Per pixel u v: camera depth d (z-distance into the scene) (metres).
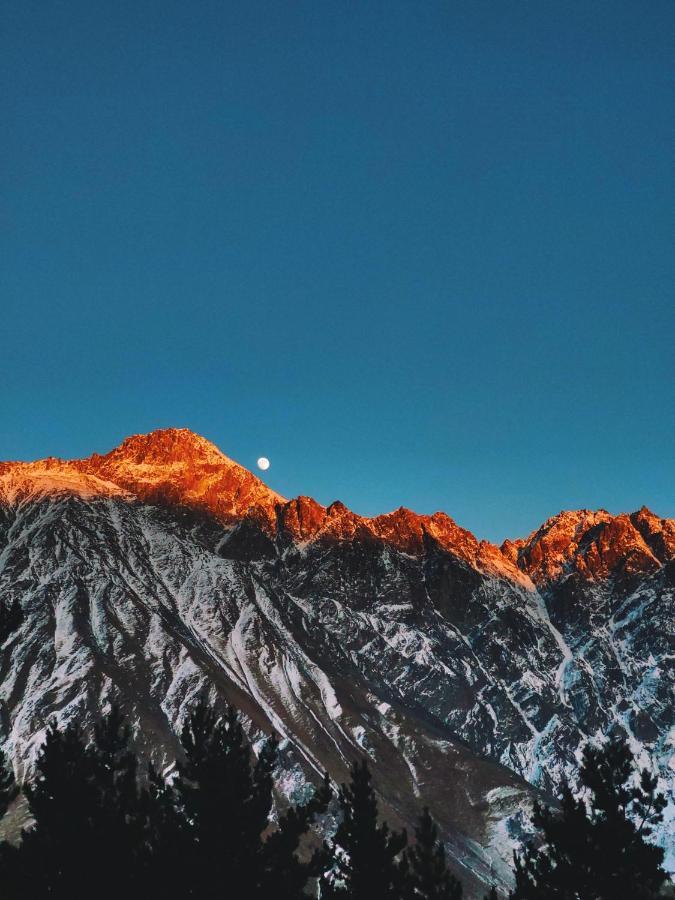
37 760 43.44
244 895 40.62
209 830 42.03
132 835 40.88
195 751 45.97
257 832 43.06
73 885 38.12
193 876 39.84
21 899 37.84
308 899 43.75
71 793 41.16
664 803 43.38
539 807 45.53
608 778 44.03
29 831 40.28
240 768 44.38
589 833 42.34
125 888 38.59
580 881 41.75
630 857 41.59
